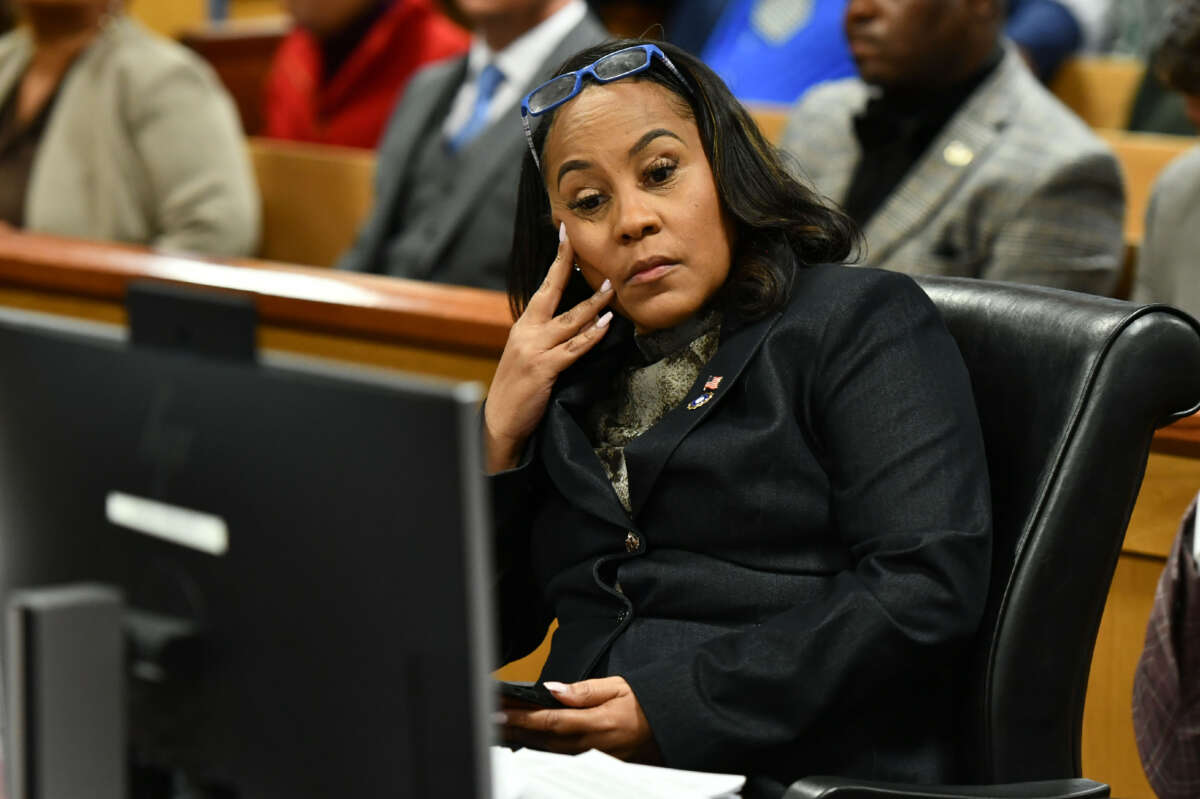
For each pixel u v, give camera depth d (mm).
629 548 6074
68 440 3969
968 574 5371
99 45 15445
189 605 3730
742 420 5883
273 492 3529
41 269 11680
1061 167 10398
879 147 11188
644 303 5996
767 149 6070
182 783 3842
